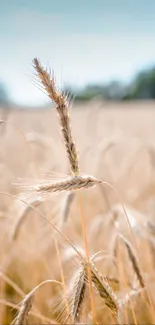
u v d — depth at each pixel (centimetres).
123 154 221
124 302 78
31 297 69
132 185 183
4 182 138
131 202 160
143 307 93
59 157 139
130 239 100
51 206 110
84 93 727
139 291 81
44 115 302
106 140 155
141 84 1191
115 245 89
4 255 126
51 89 67
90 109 212
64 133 68
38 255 121
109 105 875
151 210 142
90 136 207
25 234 121
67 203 93
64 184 67
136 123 406
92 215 142
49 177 69
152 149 185
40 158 173
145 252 108
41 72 67
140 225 100
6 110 158
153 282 100
